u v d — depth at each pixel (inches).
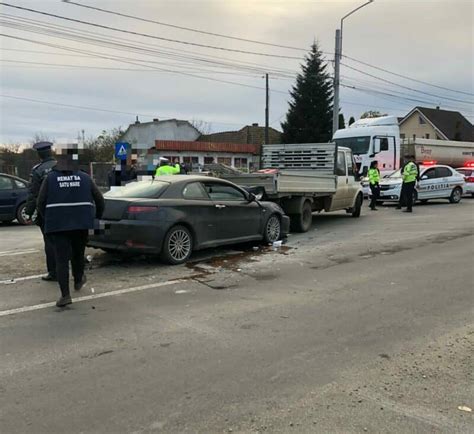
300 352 173.9
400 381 151.6
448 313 218.5
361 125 913.5
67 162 223.5
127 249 298.0
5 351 174.9
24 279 277.3
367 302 235.1
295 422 127.8
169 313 217.5
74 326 200.4
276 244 390.6
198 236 327.9
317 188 500.4
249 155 2037.4
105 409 134.5
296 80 1984.5
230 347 178.2
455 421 128.6
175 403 137.7
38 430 124.3
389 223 543.2
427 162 981.8
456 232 462.0
